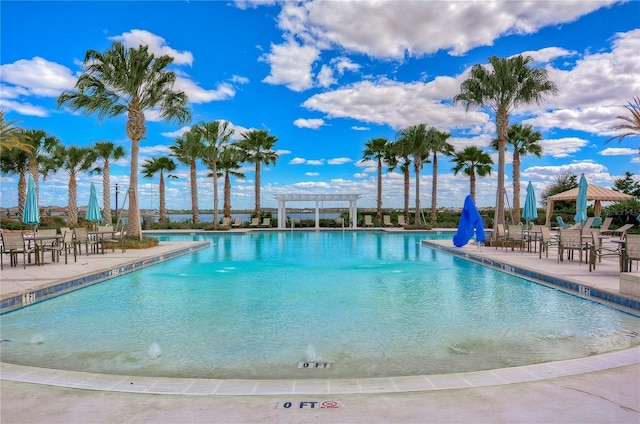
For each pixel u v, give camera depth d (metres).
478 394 2.53
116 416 2.25
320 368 3.47
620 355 3.34
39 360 3.69
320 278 8.23
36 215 12.23
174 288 7.21
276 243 17.66
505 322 4.96
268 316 5.23
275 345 4.09
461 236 13.59
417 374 3.33
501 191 14.67
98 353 3.88
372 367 3.49
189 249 14.02
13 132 19.38
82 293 6.84
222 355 3.80
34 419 2.22
